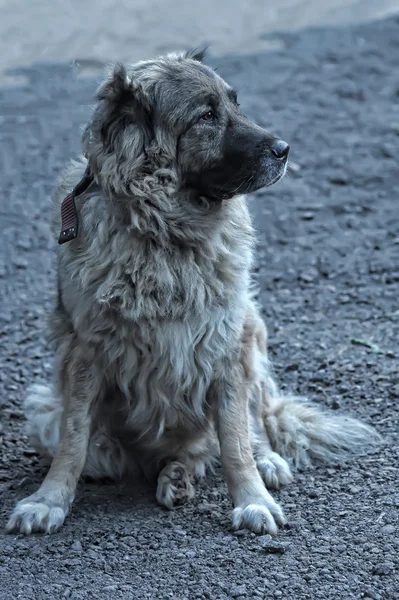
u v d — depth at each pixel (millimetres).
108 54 26328
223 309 8867
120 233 8570
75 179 9422
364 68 25141
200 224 8727
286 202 18297
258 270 15836
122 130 8484
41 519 8508
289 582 7441
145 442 9555
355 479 9297
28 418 10273
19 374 12477
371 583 7379
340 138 20953
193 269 8703
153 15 30734
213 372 9016
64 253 8961
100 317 8672
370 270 15586
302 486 9289
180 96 8719
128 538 8320
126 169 8461
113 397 9328
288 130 21312
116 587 7473
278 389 11617
